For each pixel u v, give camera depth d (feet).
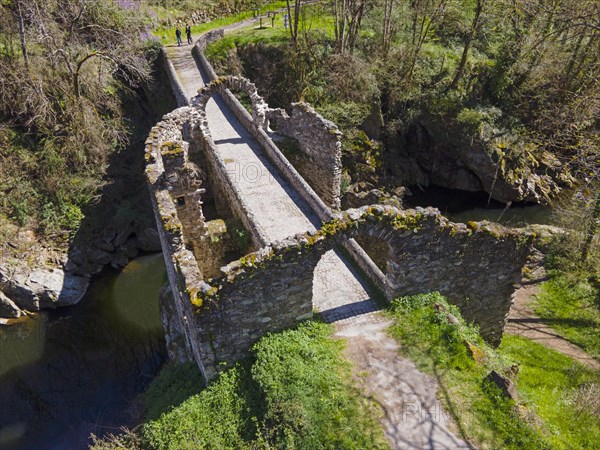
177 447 34.65
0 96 76.74
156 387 45.21
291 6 132.77
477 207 88.99
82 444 48.03
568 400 41.29
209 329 34.76
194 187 52.01
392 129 95.35
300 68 99.96
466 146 89.76
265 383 34.53
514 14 89.97
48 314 66.59
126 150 87.45
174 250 43.21
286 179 62.13
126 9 99.30
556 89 82.43
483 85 95.86
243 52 107.76
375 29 108.68
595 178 65.21
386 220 35.60
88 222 76.07
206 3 134.00
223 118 82.02
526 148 85.61
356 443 30.37
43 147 77.46
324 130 62.75
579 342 50.31
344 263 46.50
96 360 59.26
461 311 43.16
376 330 38.50
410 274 39.09
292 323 38.45
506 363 37.04
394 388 33.73
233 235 55.47
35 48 80.84
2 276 66.18
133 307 67.26
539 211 85.61
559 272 60.64
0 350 61.11
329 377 34.27
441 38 106.83
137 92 101.60
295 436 31.37
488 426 31.19
